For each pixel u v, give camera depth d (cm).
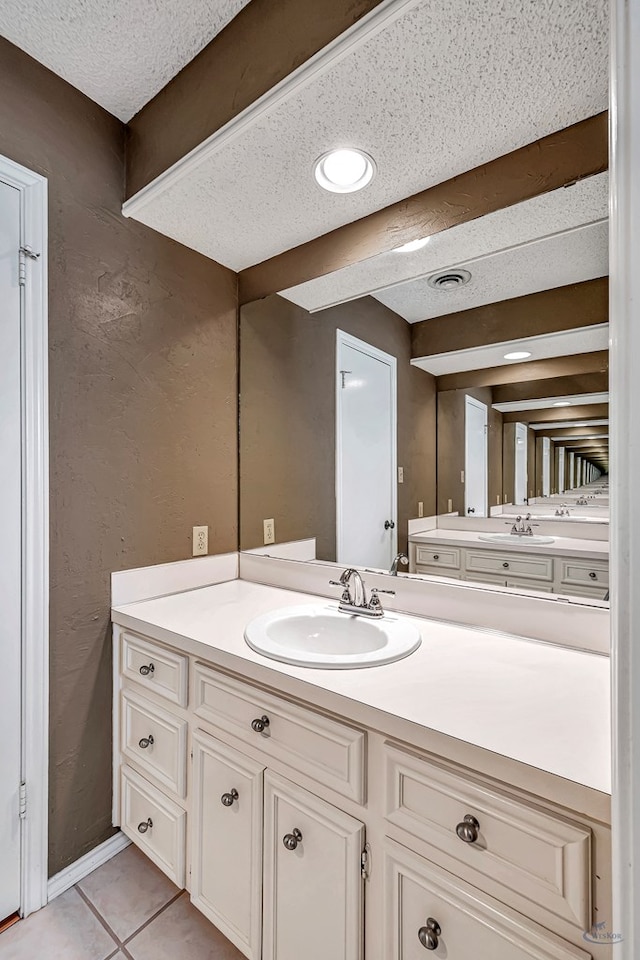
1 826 124
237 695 112
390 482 155
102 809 147
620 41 48
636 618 47
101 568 147
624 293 48
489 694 91
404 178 131
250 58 115
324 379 170
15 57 126
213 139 120
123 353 152
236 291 193
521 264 130
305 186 136
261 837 105
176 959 118
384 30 90
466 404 141
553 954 67
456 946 76
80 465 141
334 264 160
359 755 89
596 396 120
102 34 122
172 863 128
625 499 48
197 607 152
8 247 124
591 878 66
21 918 127
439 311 146
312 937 96
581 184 112
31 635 129
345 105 106
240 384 193
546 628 122
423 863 81
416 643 116
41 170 131
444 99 103
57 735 136
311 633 139
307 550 172
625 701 48
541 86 99
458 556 140
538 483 127
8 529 125
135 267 155
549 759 70
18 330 126
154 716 135
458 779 77
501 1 83
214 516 183
